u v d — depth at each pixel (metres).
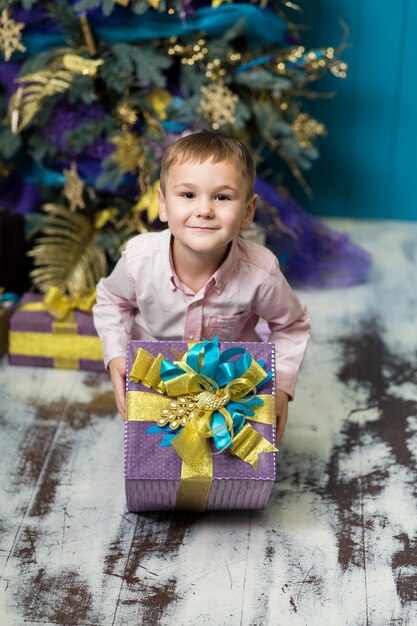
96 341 1.94
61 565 1.38
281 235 2.51
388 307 2.35
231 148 1.40
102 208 2.32
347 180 2.92
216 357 1.40
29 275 2.32
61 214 2.24
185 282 1.52
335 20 2.73
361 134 2.85
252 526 1.49
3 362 2.01
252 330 1.67
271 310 1.57
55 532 1.45
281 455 1.68
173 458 1.37
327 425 1.79
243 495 1.42
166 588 1.34
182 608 1.30
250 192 1.45
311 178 2.92
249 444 1.37
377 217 2.96
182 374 1.40
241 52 2.25
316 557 1.41
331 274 2.51
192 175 1.37
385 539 1.46
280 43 2.33
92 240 2.26
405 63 2.76
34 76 2.02
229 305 1.53
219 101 2.14
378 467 1.66
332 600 1.32
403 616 1.30
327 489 1.59
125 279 1.54
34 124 2.15
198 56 2.13
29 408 1.82
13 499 1.53
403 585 1.36
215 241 1.38
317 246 2.61
